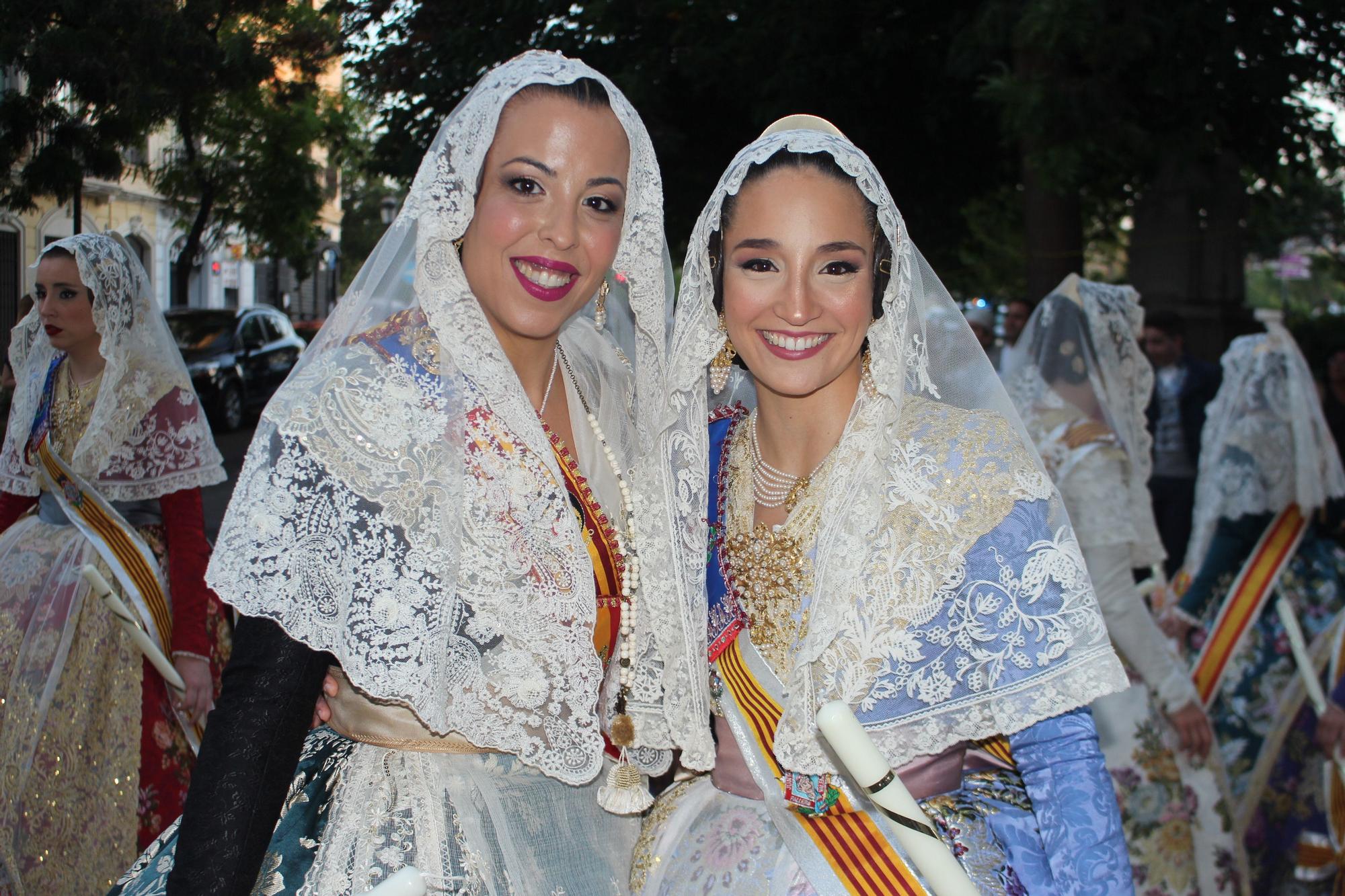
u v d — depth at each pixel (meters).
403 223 1.82
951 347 1.82
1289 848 3.84
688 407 1.88
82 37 9.91
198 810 1.53
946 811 1.67
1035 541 1.63
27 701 3.32
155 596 3.43
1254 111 8.34
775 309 1.71
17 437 3.53
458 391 1.75
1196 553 4.21
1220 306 9.38
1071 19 6.14
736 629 1.80
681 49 9.51
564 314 1.87
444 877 1.67
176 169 15.34
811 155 1.70
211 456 3.47
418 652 1.63
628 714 1.93
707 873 1.72
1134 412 3.34
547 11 9.39
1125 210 12.70
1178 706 3.12
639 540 1.90
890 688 1.64
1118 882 1.58
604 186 1.85
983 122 10.34
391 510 1.64
